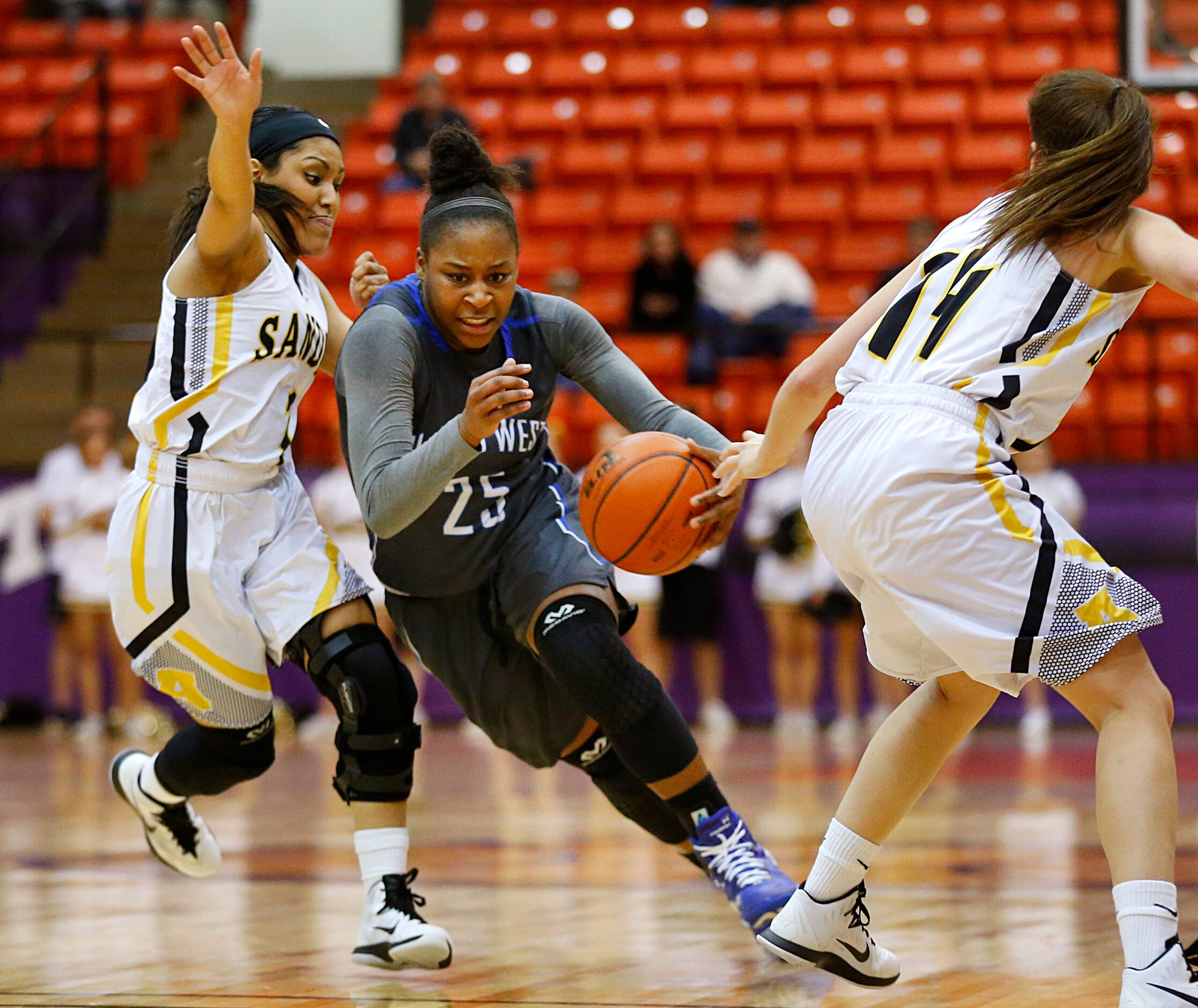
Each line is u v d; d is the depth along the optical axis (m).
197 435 8.32
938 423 6.61
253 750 8.99
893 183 33.84
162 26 41.12
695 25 39.84
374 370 8.14
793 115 35.78
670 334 27.42
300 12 44.50
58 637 27.62
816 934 7.20
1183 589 25.31
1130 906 6.14
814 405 7.21
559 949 8.74
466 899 10.53
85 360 30.11
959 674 7.09
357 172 35.50
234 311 8.27
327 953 8.66
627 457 8.14
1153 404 26.36
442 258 8.06
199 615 8.36
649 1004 7.30
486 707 8.83
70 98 32.47
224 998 7.44
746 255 28.56
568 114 36.50
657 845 13.34
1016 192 6.82
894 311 7.07
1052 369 6.66
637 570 8.18
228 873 11.80
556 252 32.72
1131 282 6.73
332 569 8.52
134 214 34.81
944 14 39.03
